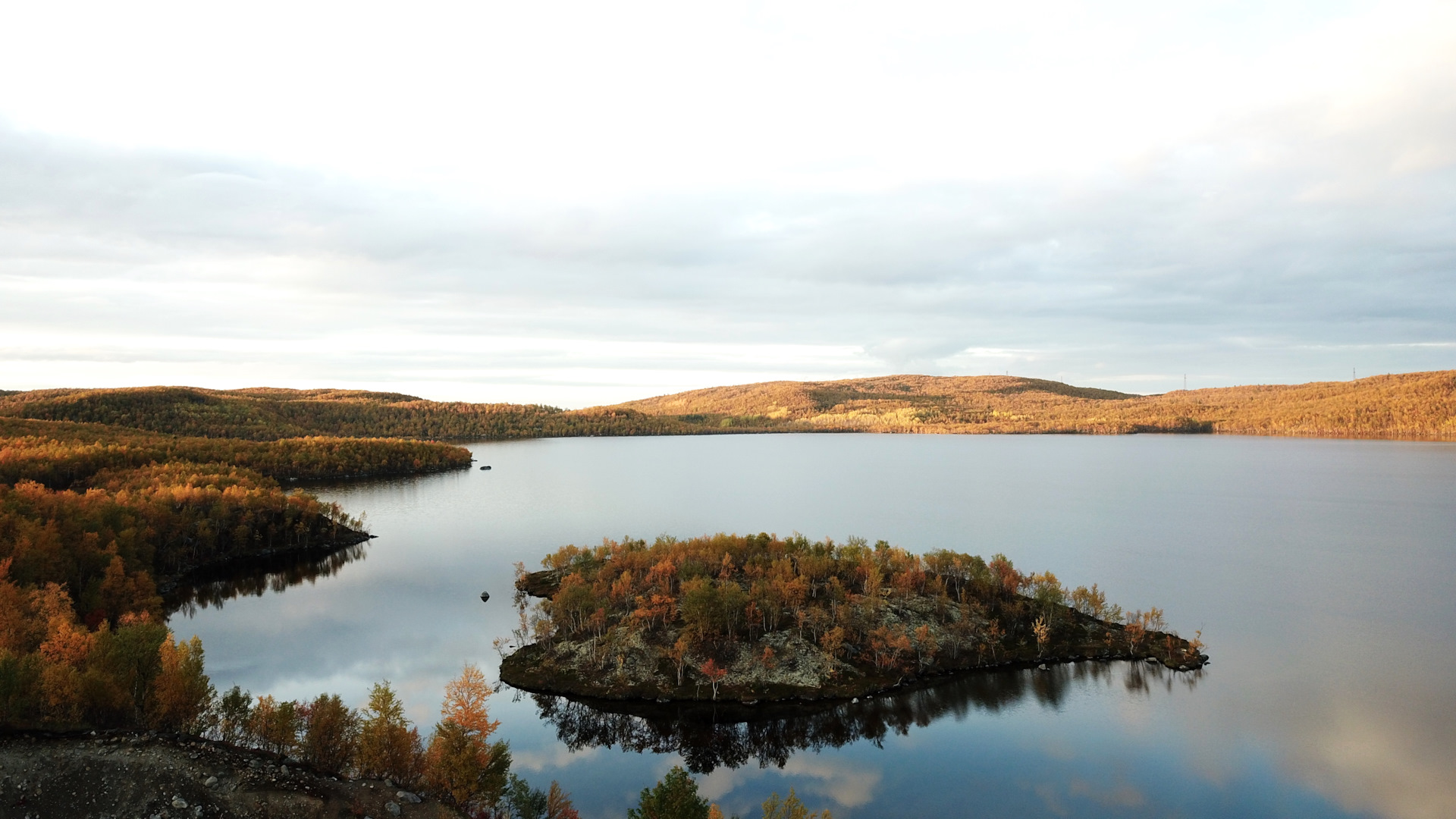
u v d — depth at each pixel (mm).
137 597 137500
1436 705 125125
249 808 63188
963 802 93812
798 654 124062
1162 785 98812
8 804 59031
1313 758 106562
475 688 83875
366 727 75312
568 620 136875
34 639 96438
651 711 111375
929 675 123438
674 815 65312
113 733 70438
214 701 80000
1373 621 173625
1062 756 104188
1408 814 94000
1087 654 133875
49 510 154250
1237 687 129750
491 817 73562
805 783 96688
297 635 151250
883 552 169000
